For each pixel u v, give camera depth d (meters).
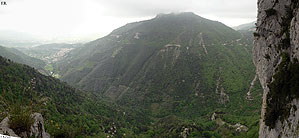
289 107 22.98
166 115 161.00
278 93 25.77
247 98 144.25
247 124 95.81
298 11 23.95
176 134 102.94
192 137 95.81
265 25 34.06
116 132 98.62
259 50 36.38
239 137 81.38
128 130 110.62
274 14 32.03
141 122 137.38
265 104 31.69
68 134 35.59
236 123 102.81
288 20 28.23
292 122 21.34
